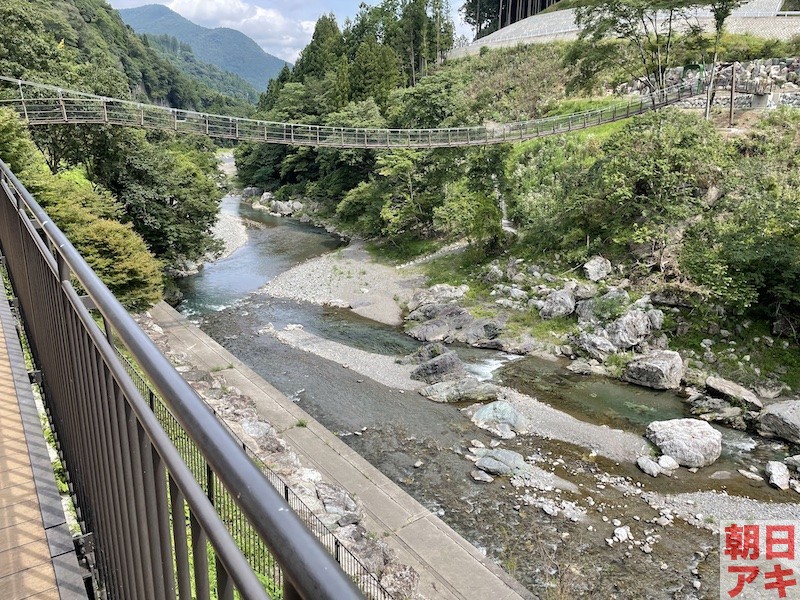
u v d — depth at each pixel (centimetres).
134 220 2211
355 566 727
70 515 310
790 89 2353
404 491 999
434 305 1947
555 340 1708
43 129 2064
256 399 1312
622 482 1082
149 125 2053
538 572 866
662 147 1848
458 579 803
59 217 1434
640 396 1420
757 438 1238
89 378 177
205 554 89
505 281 2086
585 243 2030
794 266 1502
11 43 2253
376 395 1434
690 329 1633
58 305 227
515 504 1020
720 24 2489
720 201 1805
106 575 208
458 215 2353
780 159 1852
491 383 1488
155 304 1795
